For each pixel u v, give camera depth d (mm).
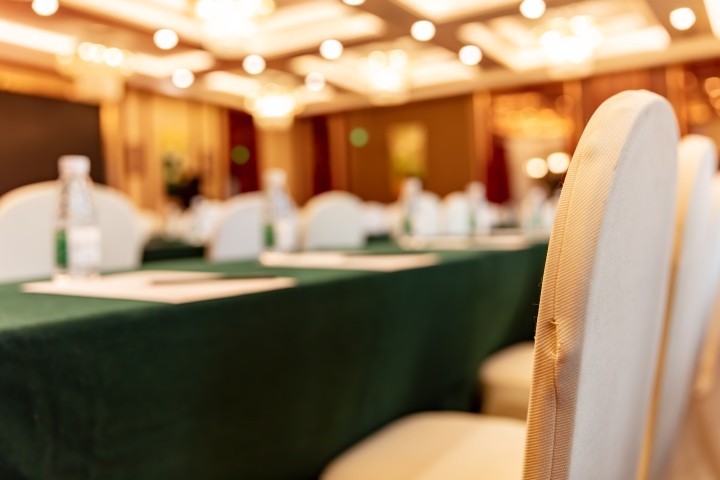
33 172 7598
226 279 1146
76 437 670
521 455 1023
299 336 1001
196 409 815
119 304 806
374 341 1206
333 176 11328
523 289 2143
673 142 709
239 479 889
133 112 8797
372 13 5277
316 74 7414
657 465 1197
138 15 5605
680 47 7766
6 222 1743
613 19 7113
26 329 623
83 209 1304
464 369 1636
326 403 1069
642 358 761
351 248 2320
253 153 10688
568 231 551
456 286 1566
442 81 9648
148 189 8961
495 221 7188
